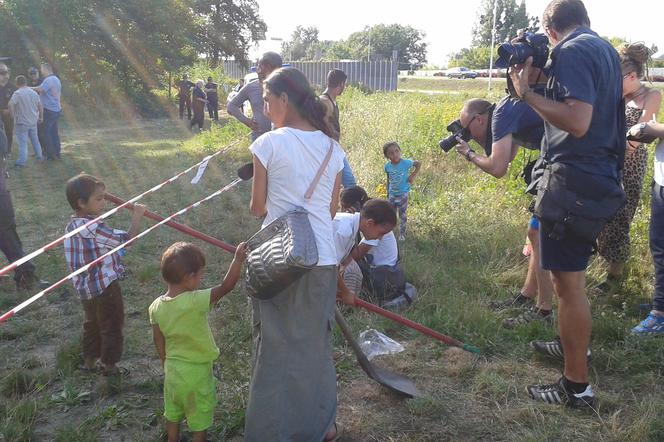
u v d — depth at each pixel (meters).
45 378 4.08
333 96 6.59
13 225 5.56
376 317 4.87
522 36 3.36
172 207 8.69
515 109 4.03
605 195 3.33
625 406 3.64
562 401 3.65
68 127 20.58
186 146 14.89
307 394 3.03
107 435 3.52
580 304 3.49
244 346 4.43
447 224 7.07
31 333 4.80
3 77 12.12
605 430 3.41
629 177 5.15
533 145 4.22
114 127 20.84
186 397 3.28
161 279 5.80
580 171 3.32
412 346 4.47
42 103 12.56
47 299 5.41
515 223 6.95
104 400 3.86
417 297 5.33
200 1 38.41
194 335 3.28
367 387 3.94
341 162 3.21
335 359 4.26
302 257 2.83
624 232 5.25
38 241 7.14
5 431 3.46
